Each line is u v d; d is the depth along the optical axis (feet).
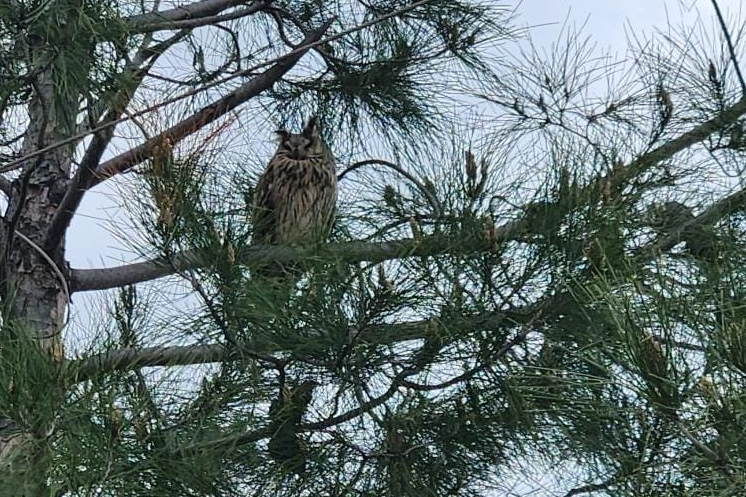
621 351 10.09
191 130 14.14
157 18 15.52
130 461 11.78
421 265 12.58
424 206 13.53
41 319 16.63
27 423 11.01
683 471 9.39
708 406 8.98
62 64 12.57
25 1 12.62
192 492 12.19
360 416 12.92
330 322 12.30
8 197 18.15
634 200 13.15
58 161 17.88
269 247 13.19
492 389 12.72
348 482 12.84
